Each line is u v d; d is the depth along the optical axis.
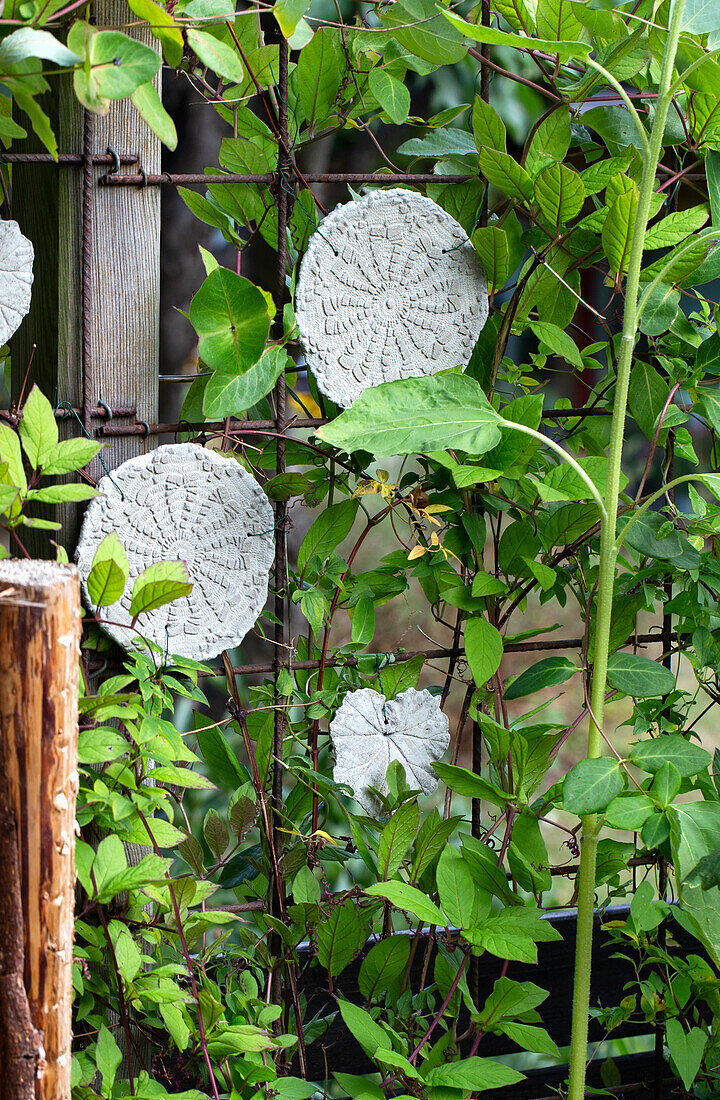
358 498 2.29
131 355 2.21
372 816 2.32
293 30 2.17
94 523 2.19
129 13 2.17
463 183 2.32
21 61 2.04
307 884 2.28
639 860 2.39
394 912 2.38
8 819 1.95
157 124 2.05
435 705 2.34
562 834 3.19
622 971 2.49
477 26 2.14
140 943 2.24
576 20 2.26
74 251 2.18
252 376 2.19
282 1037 2.20
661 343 2.38
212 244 3.06
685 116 2.33
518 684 2.26
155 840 2.12
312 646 2.33
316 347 2.24
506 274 2.28
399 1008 2.30
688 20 2.21
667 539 2.29
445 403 2.19
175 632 2.22
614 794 2.15
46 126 2.03
